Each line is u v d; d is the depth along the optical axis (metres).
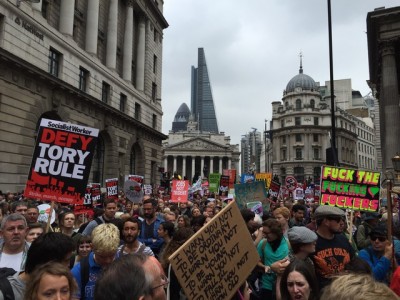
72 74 30.06
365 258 5.90
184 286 3.86
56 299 2.88
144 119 45.91
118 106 38.53
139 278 2.40
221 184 23.44
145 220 9.48
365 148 126.31
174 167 130.00
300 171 101.88
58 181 7.17
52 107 26.55
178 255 3.89
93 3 34.50
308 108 103.25
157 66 52.59
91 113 32.34
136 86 45.72
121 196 22.11
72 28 30.75
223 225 4.27
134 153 44.25
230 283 4.15
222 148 132.25
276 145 108.19
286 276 3.83
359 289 1.72
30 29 24.86
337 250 5.32
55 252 4.02
